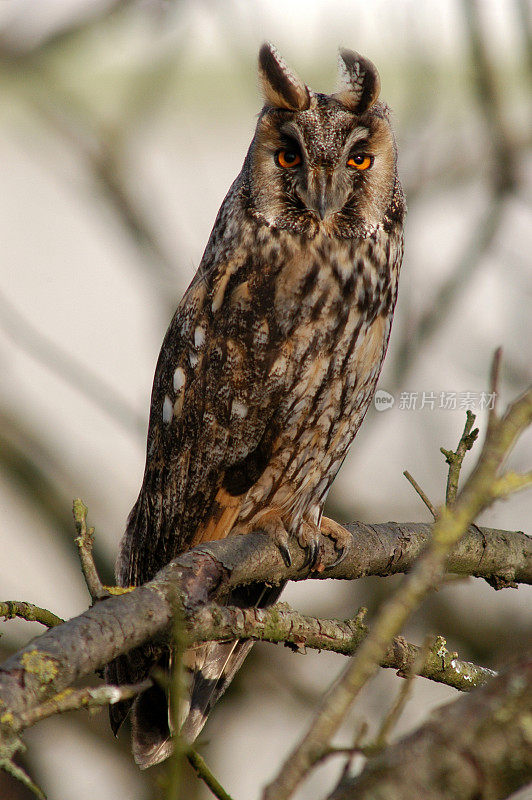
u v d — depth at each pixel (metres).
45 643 3.36
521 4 9.22
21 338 9.06
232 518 6.84
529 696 2.25
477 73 9.20
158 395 7.11
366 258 6.68
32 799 7.60
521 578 6.52
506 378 8.91
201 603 4.31
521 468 8.05
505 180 9.27
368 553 6.46
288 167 6.65
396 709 2.62
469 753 2.22
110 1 9.37
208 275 6.83
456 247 9.16
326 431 6.78
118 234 9.91
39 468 9.49
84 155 9.57
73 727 8.97
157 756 6.38
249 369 6.56
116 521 10.08
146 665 6.23
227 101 11.72
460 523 2.63
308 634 4.61
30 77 9.56
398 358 8.79
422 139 9.12
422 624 9.16
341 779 2.45
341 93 6.77
